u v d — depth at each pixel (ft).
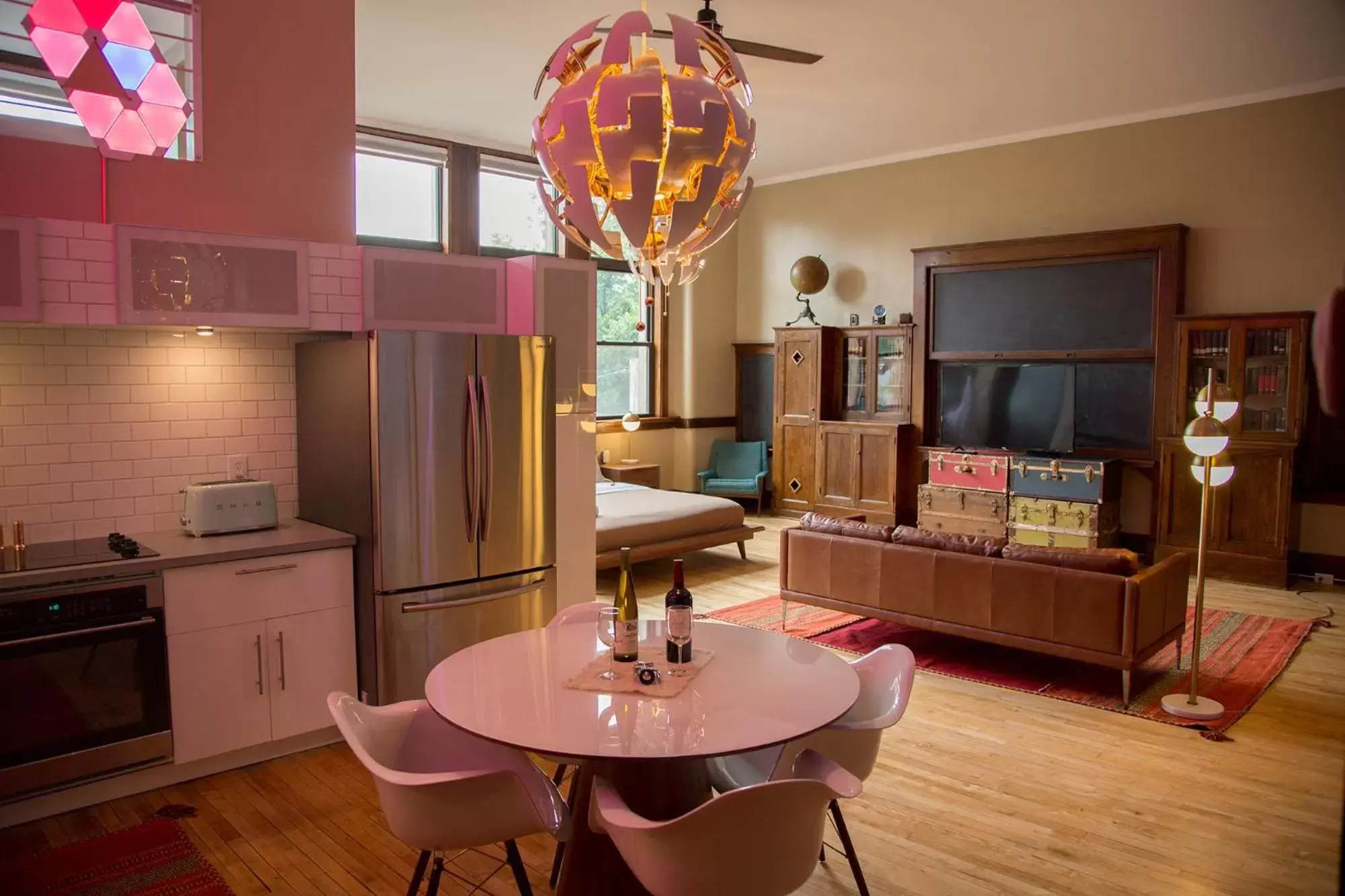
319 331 13.12
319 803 10.87
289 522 13.71
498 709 7.33
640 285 31.58
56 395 11.89
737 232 33.14
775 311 32.19
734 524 23.89
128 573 10.59
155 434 12.73
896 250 28.58
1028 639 14.76
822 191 30.42
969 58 19.10
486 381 12.98
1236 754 12.28
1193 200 22.77
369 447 12.21
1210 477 13.39
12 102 11.54
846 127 24.91
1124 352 23.47
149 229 11.32
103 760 10.49
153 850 9.75
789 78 20.43
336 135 13.65
